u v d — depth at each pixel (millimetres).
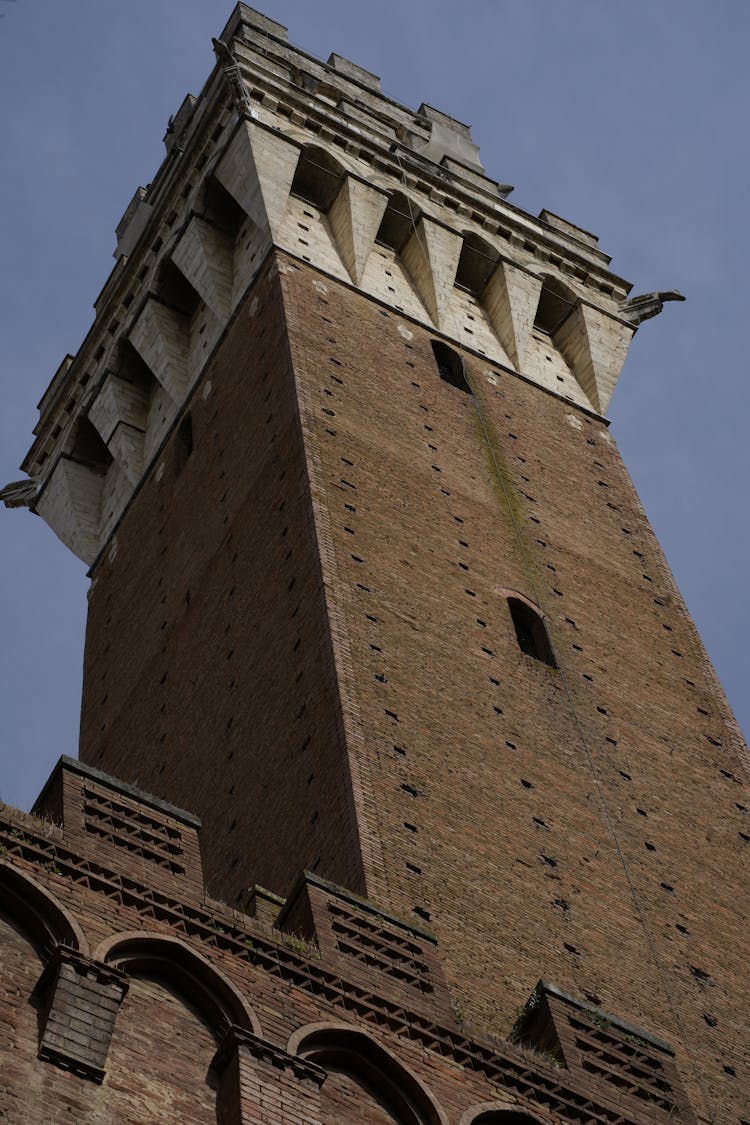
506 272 64500
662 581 54906
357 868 37344
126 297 65312
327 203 63062
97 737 54406
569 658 48625
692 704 49938
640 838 43469
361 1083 28141
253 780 43312
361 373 55250
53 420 67688
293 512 48562
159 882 28297
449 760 41812
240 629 48188
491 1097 29031
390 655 43969
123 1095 25125
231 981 27703
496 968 37031
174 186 64312
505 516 52938
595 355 64375
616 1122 29891
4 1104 23906
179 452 59312
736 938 42094
